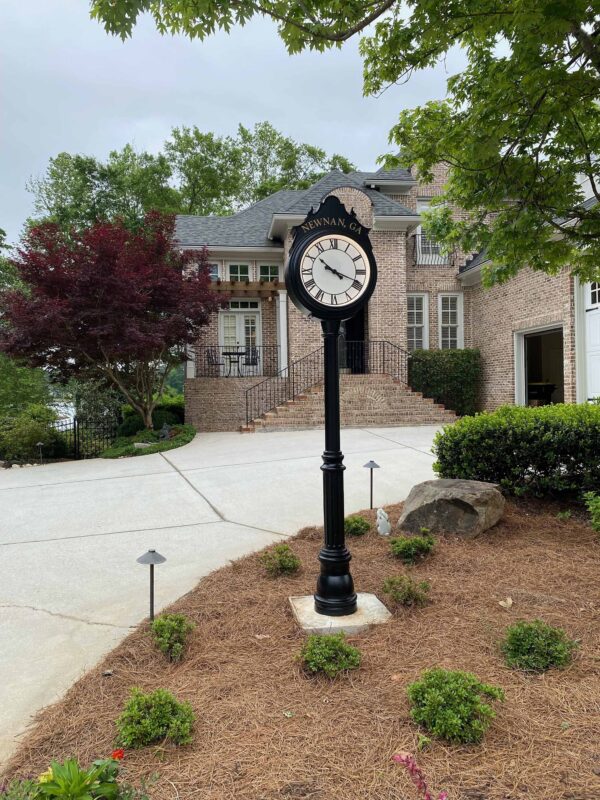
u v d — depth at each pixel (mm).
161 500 6941
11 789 1712
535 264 5297
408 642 2971
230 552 4871
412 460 8609
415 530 4824
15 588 4156
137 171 26016
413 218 15438
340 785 1936
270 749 2135
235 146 32500
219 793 1903
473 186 4980
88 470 9625
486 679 2570
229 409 15406
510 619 3178
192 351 15594
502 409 5957
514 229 4820
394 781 1942
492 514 4672
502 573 3855
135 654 2953
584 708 2340
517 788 1896
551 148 4781
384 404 14289
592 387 11578
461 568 3977
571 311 11969
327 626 3150
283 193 20188
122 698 2547
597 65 3756
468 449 5578
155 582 4207
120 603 3826
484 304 16625
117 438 14203
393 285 15836
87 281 11000
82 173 22406
